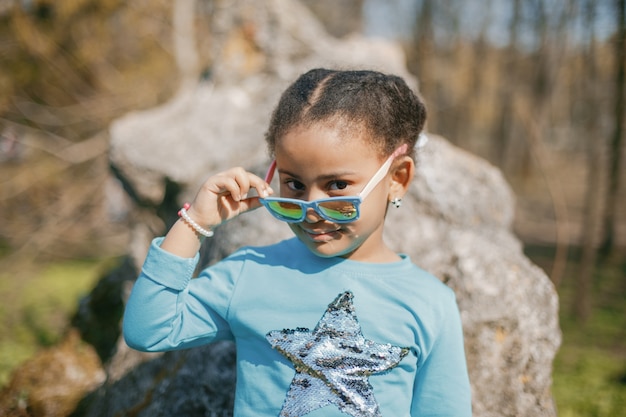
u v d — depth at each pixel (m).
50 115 8.76
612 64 6.61
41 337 6.23
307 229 1.62
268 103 4.19
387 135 1.62
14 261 7.98
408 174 1.75
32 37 8.66
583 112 12.39
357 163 1.57
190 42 8.76
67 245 10.25
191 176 3.84
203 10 9.14
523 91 9.67
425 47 10.35
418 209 2.84
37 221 8.56
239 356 1.73
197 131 4.05
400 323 1.67
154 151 3.90
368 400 1.62
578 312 6.79
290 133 1.58
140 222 4.32
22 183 8.49
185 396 2.38
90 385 3.50
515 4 8.79
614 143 6.57
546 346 2.37
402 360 1.66
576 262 9.07
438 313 1.72
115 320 4.13
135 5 9.43
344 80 1.66
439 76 11.65
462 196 2.93
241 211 1.73
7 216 8.64
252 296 1.72
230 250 2.66
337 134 1.55
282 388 1.63
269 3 4.75
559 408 4.58
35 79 9.22
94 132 9.47
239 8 4.73
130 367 2.85
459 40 11.77
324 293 1.69
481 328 2.35
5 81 8.90
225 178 1.65
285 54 4.66
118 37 9.75
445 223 2.82
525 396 2.29
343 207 1.54
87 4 9.07
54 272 9.18
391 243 2.67
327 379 1.62
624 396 4.81
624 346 6.14
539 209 12.48
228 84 4.55
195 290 1.77
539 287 2.48
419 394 1.71
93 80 9.56
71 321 4.19
